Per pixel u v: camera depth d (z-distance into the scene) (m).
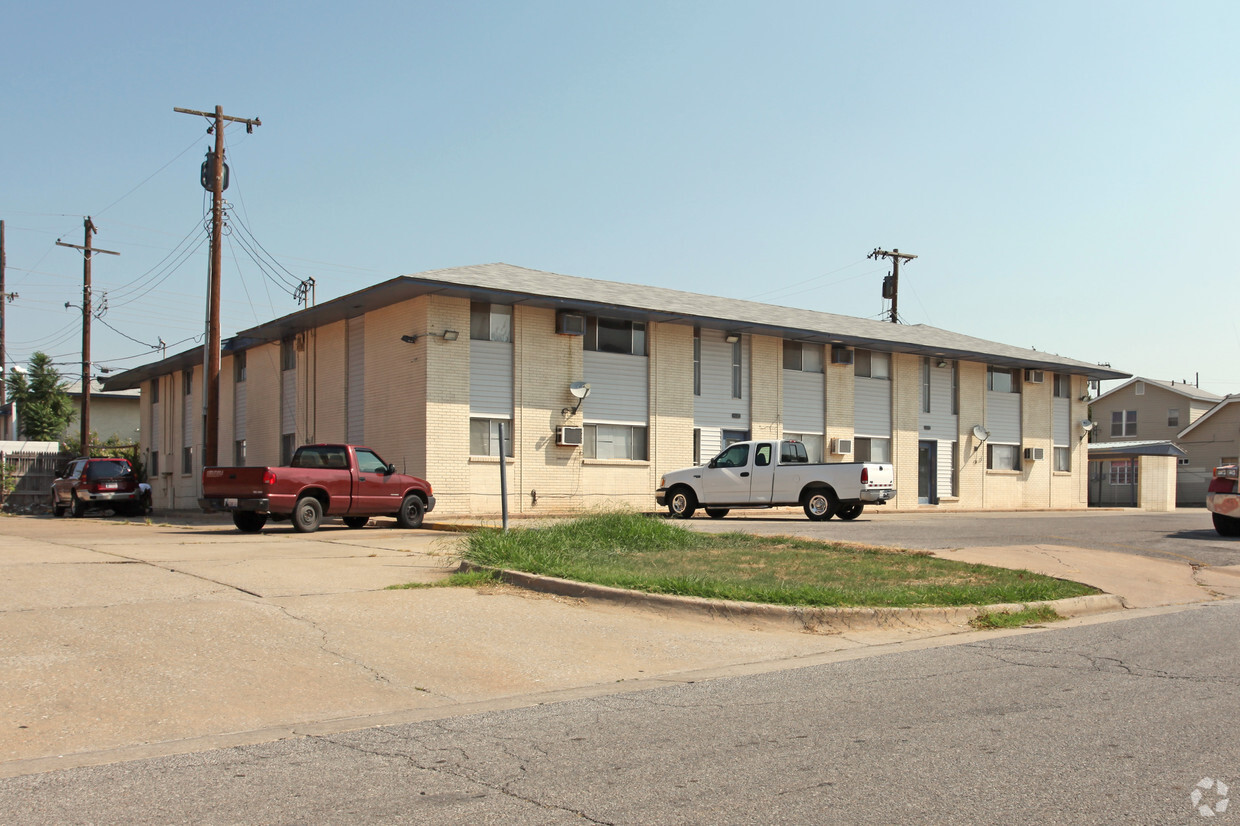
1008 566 12.88
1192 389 60.09
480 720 6.04
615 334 28.61
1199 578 12.99
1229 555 15.00
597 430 28.12
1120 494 44.31
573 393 27.16
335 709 6.32
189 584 10.17
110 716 5.94
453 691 6.86
